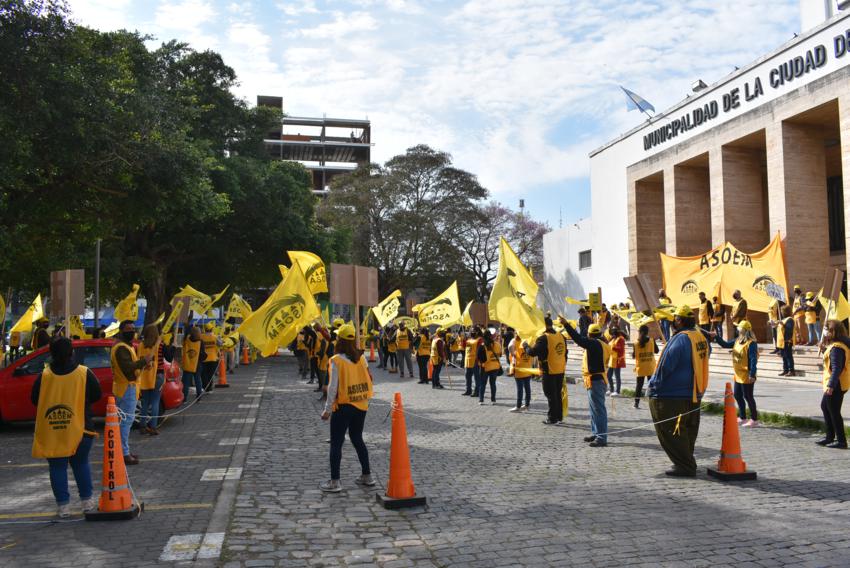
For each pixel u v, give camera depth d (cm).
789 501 636
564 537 531
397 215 4978
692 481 725
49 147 1291
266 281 3906
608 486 703
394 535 541
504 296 1152
